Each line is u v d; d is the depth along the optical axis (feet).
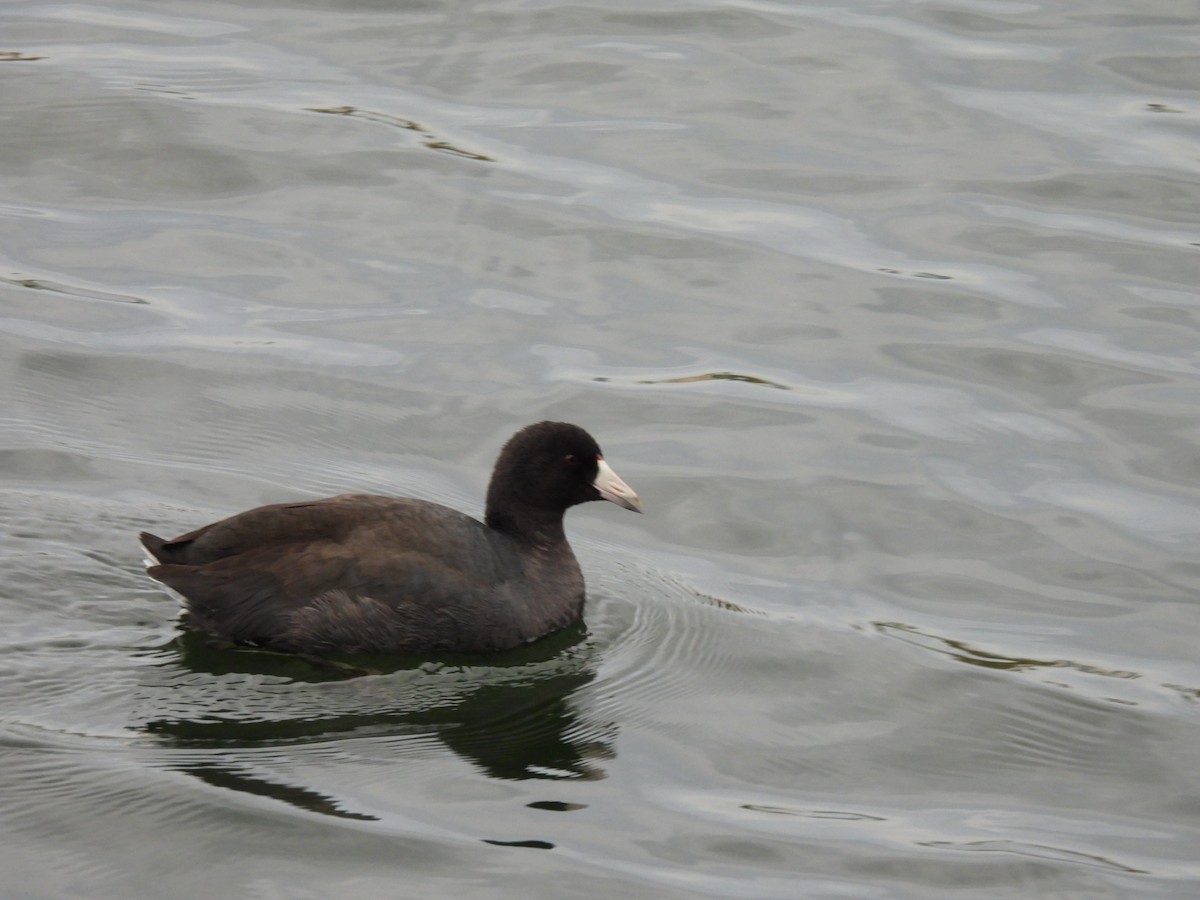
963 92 75.92
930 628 46.03
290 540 41.86
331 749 38.32
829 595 47.60
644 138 72.43
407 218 66.54
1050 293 62.85
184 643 41.45
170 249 63.93
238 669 40.75
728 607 46.80
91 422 53.26
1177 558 49.26
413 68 77.30
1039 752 40.60
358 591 41.50
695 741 40.27
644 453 54.08
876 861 35.81
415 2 83.92
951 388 57.72
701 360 58.85
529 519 45.21
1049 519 51.06
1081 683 43.47
